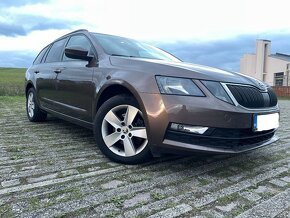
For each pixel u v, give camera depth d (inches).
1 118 222.8
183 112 98.9
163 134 101.1
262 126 111.0
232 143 104.0
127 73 114.0
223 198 86.8
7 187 90.6
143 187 93.3
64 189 90.0
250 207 81.4
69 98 148.0
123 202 82.4
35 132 172.4
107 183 95.7
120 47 145.1
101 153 130.1
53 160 118.3
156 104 102.0
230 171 111.0
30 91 206.1
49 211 76.3
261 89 117.9
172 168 112.1
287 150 145.3
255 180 102.2
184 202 83.5
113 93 125.8
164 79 104.8
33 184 93.4
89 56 136.0
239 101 104.6
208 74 106.5
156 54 154.7
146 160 113.7
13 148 135.0
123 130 115.0
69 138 157.9
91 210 77.4
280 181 101.9
